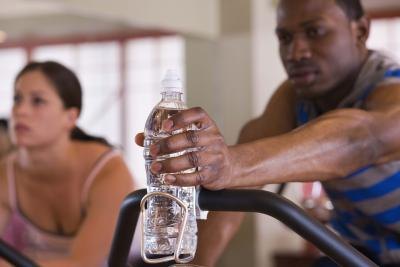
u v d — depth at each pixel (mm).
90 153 2125
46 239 2201
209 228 1492
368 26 1510
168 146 844
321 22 1441
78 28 5746
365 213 1566
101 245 2010
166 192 862
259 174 941
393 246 1599
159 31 5453
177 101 937
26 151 2113
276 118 1669
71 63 6137
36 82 2080
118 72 6094
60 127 2104
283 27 1480
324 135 1042
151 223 899
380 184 1478
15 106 2105
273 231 5527
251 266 5352
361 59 1502
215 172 863
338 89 1514
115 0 4699
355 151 1066
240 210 858
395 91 1312
